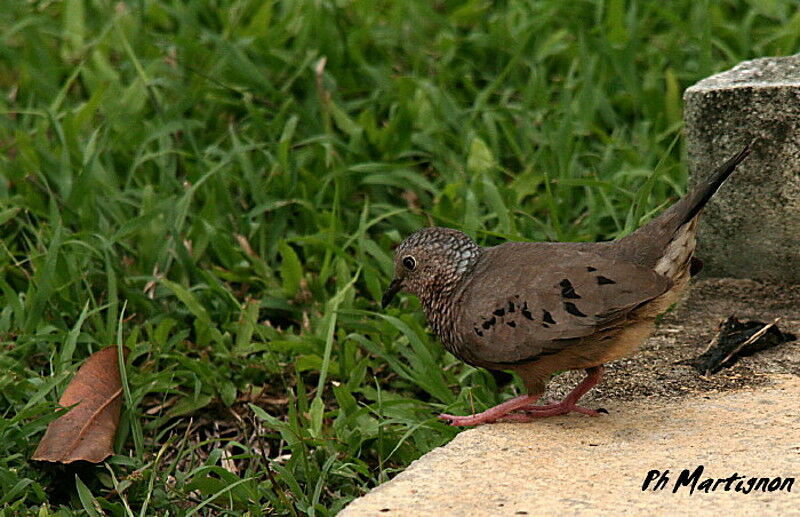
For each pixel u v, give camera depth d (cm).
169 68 1415
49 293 1038
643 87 1381
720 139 1044
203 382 1020
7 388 963
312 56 1402
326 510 842
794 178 1031
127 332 1080
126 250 1175
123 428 945
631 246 842
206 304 1123
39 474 903
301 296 1128
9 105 1408
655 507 708
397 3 1513
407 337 996
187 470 964
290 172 1248
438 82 1430
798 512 690
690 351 966
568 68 1461
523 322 827
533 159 1278
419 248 894
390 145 1317
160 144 1305
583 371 962
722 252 1083
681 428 827
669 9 1535
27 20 1503
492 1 1620
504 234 1110
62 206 1195
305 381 1054
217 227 1184
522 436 833
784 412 839
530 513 709
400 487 751
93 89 1403
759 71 1069
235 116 1388
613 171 1257
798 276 1064
